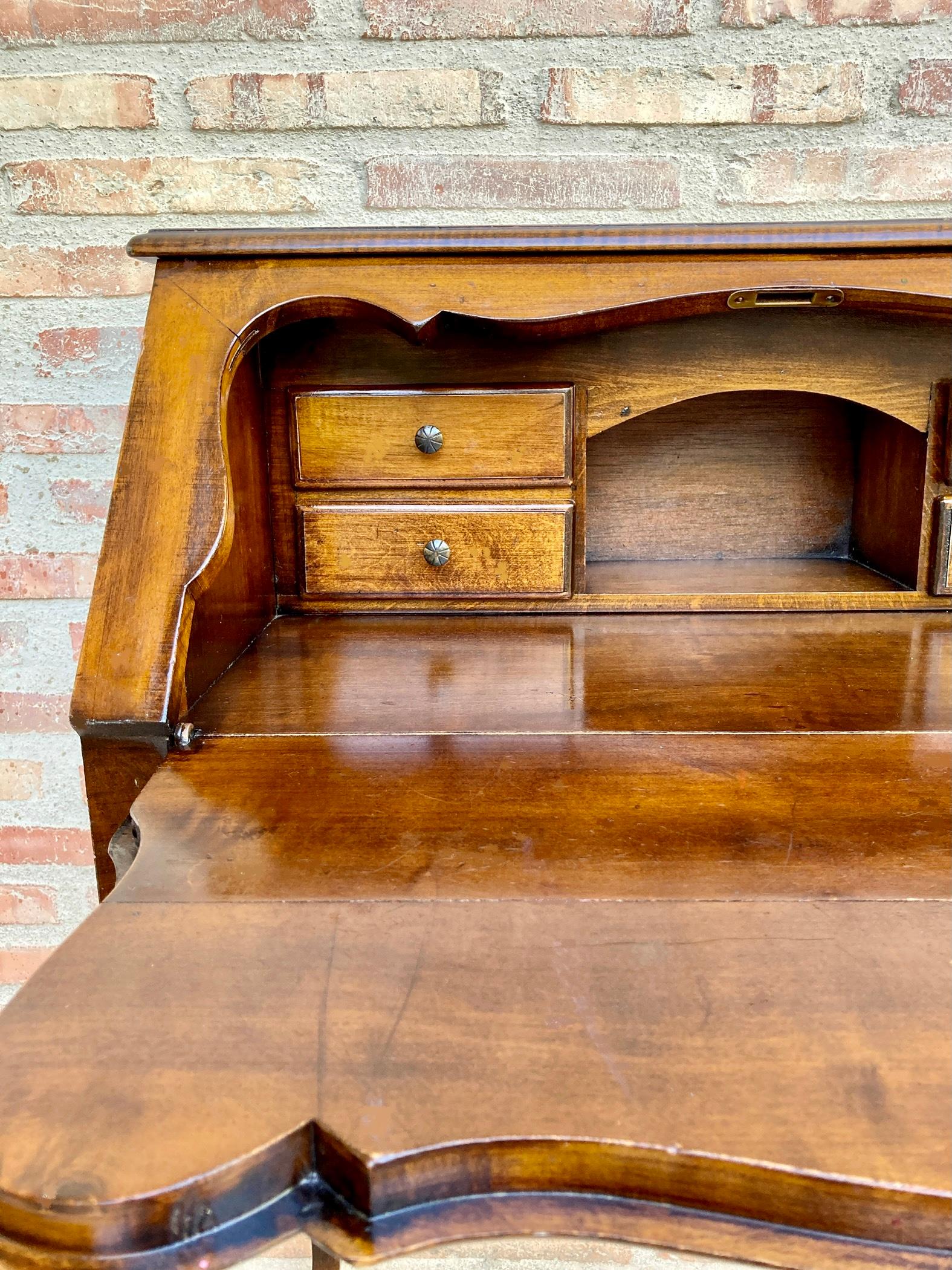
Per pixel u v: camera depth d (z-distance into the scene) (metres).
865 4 0.81
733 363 0.70
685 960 0.30
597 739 0.49
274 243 0.58
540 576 0.73
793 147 0.85
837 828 0.39
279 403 0.71
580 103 0.84
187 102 0.85
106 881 0.51
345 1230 0.24
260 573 0.70
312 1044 0.26
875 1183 0.23
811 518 0.88
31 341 0.90
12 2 0.82
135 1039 0.27
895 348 0.70
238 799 0.42
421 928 0.32
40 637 0.97
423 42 0.83
